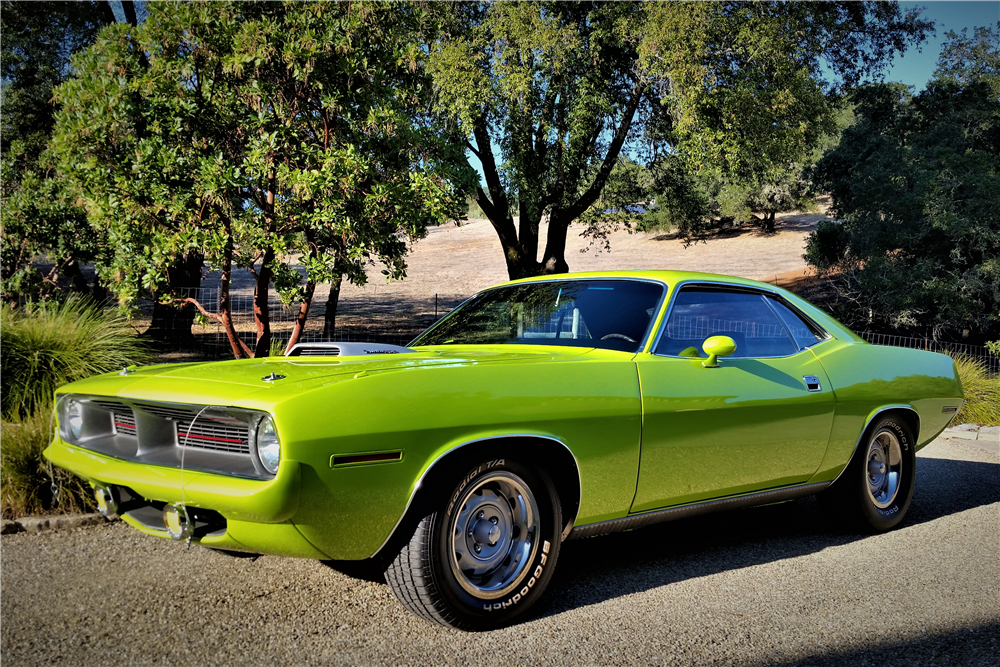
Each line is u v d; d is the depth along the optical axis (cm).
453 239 5838
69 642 280
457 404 289
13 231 1046
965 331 2330
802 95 1798
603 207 2400
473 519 300
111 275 847
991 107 2594
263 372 300
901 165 2400
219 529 281
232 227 843
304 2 880
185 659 267
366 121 866
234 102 838
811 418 414
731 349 366
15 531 420
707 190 4600
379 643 284
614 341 368
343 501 265
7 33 1633
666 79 1773
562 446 313
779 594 350
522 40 1670
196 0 838
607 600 338
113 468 292
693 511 375
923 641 299
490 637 294
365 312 2683
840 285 2961
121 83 831
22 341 682
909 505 491
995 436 909
